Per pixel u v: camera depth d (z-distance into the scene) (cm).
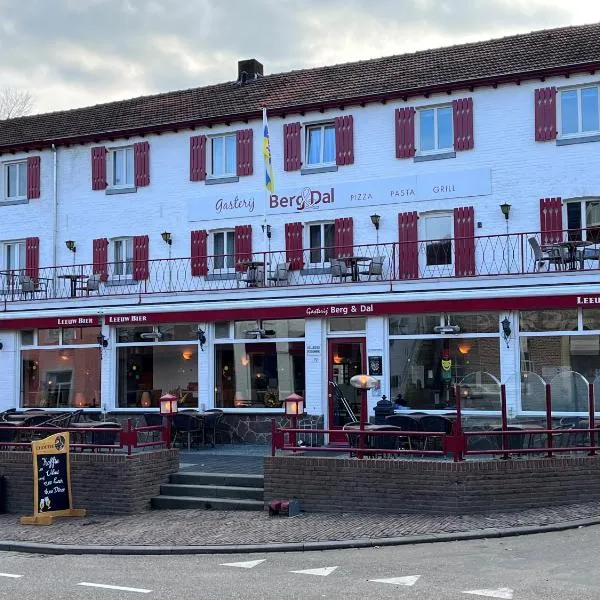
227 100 2403
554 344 1831
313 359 2016
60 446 1452
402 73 2225
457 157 2062
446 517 1259
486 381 1727
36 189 2527
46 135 2562
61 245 2483
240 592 904
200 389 2131
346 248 2145
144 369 2214
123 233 2408
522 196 1997
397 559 1043
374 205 2136
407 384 1939
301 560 1070
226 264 2294
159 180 2381
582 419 1623
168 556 1143
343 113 2192
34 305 2319
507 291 1827
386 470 1316
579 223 1956
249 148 2284
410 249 2067
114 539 1241
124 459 1445
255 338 2097
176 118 2394
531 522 1202
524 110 2014
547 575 931
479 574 946
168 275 2333
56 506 1431
